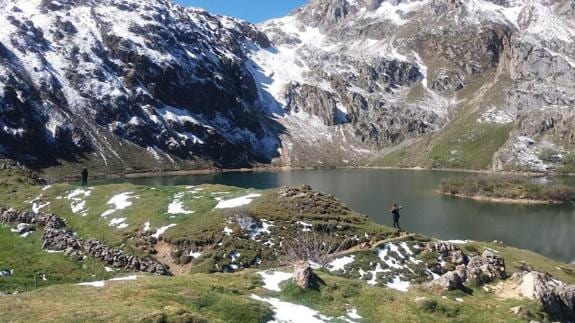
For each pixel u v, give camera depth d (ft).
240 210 237.25
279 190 265.75
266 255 206.59
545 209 620.08
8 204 272.51
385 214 513.86
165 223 229.86
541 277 144.05
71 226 237.25
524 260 262.47
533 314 127.44
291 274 129.70
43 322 83.61
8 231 201.77
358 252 208.23
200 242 214.07
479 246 276.00
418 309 118.62
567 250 389.19
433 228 458.09
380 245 216.95
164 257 209.97
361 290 123.24
